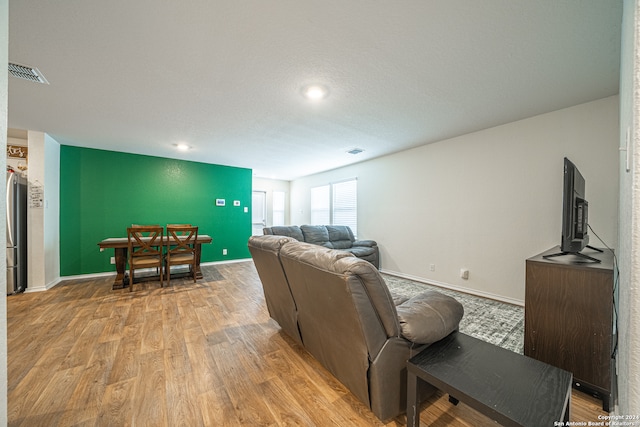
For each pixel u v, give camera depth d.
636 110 0.47
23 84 2.21
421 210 4.13
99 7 1.40
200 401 1.47
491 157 3.28
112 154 4.52
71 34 1.61
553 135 2.78
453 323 1.41
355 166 5.43
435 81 2.18
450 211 3.73
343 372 1.49
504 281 3.16
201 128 3.34
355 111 2.79
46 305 2.98
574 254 1.81
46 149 3.59
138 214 4.74
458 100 2.53
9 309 2.87
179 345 2.09
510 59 1.87
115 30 1.58
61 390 1.54
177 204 5.12
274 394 1.53
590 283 1.50
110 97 2.46
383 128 3.33
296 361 1.88
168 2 1.37
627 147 0.61
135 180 4.71
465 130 3.38
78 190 4.25
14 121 3.11
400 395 1.32
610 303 1.44
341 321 1.37
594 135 2.53
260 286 3.88
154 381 1.63
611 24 1.52
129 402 1.45
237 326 2.47
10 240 3.30
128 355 1.93
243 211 5.95
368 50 1.78
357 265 1.17
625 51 0.76
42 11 1.42
